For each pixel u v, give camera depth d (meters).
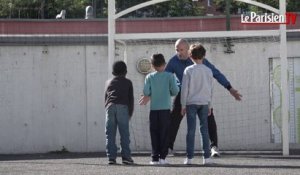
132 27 31.86
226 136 24.94
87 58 25.66
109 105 16.86
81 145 25.61
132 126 24.61
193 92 16.06
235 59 24.95
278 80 24.77
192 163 16.72
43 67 25.67
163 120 16.55
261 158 19.23
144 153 22.77
